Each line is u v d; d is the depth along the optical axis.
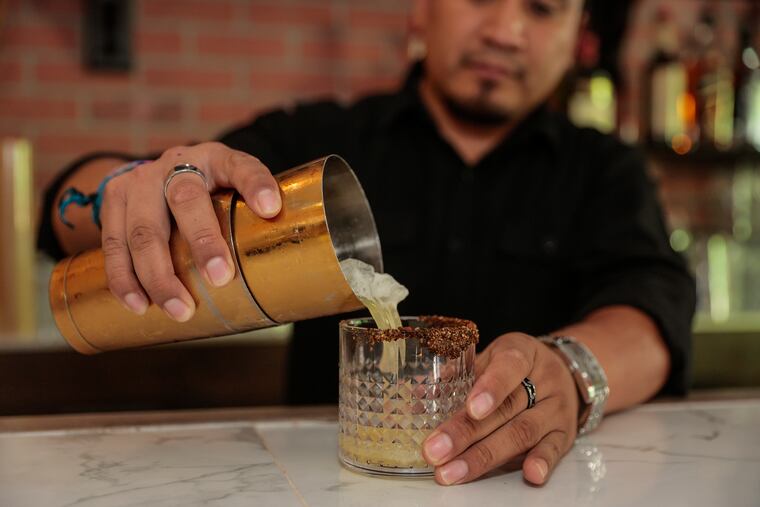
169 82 2.40
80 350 0.77
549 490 0.65
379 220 1.51
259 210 0.64
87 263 0.74
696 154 2.49
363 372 0.68
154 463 0.71
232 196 0.68
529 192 1.52
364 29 2.53
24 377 1.79
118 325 0.73
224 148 0.72
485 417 0.68
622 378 0.90
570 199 1.51
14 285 1.91
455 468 0.65
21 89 2.30
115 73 2.36
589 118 2.34
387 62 2.55
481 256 1.51
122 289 0.68
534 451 0.68
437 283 1.51
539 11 1.38
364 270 0.73
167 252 0.67
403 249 1.51
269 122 1.53
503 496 0.64
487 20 1.37
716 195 2.73
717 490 0.66
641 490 0.66
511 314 1.50
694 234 2.52
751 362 2.27
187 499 0.62
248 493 0.63
